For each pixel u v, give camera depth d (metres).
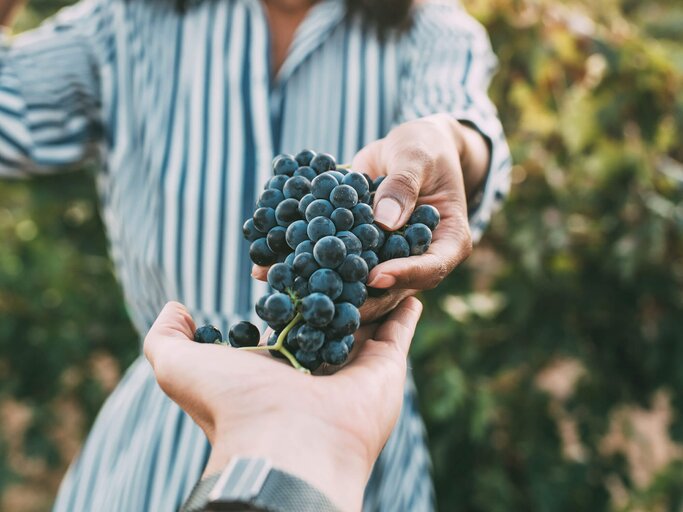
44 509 3.21
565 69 2.33
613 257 2.23
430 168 0.88
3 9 1.48
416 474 1.46
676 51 2.43
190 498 0.59
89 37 1.38
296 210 0.82
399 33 1.41
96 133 1.45
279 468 0.58
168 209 1.31
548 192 2.34
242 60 1.33
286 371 0.66
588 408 2.46
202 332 0.79
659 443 3.40
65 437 3.39
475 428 2.19
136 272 1.38
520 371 2.48
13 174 1.41
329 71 1.37
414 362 2.27
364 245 0.79
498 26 2.26
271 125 1.36
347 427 0.64
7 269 2.59
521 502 2.46
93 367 2.97
